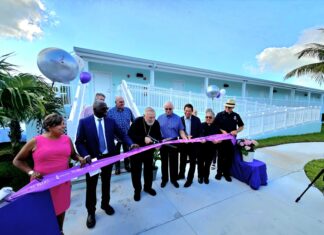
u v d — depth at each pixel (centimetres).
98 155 219
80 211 242
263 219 231
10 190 137
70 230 206
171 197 282
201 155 327
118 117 332
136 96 729
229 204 265
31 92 285
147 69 1018
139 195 272
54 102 388
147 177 288
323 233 207
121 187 311
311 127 1000
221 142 341
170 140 298
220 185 327
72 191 292
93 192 214
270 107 991
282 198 284
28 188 144
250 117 711
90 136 213
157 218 231
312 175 373
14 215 131
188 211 247
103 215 234
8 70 289
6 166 323
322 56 796
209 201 273
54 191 166
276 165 441
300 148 620
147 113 268
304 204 267
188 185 320
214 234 204
